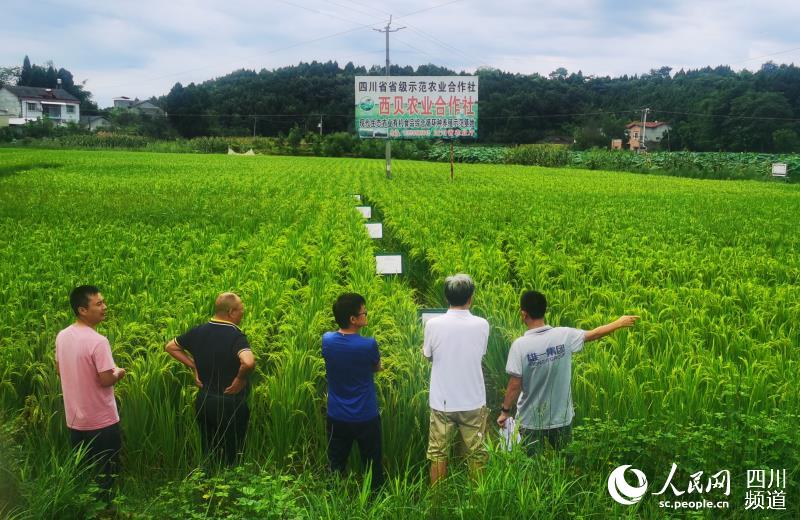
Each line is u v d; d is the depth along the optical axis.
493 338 7.95
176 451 6.06
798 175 52.66
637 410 6.00
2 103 126.12
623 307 9.48
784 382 6.56
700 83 124.31
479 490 4.36
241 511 4.46
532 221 19.22
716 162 58.97
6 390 6.62
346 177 40.03
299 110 143.50
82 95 168.25
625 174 54.12
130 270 11.28
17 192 24.86
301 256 13.28
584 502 4.60
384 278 11.20
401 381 6.64
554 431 5.34
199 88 136.75
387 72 39.66
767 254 14.56
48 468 5.50
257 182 33.59
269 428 6.06
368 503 4.75
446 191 30.56
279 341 7.61
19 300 8.98
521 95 130.50
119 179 33.38
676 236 16.80
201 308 8.52
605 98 138.25
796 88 106.06
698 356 7.10
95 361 5.24
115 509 5.21
